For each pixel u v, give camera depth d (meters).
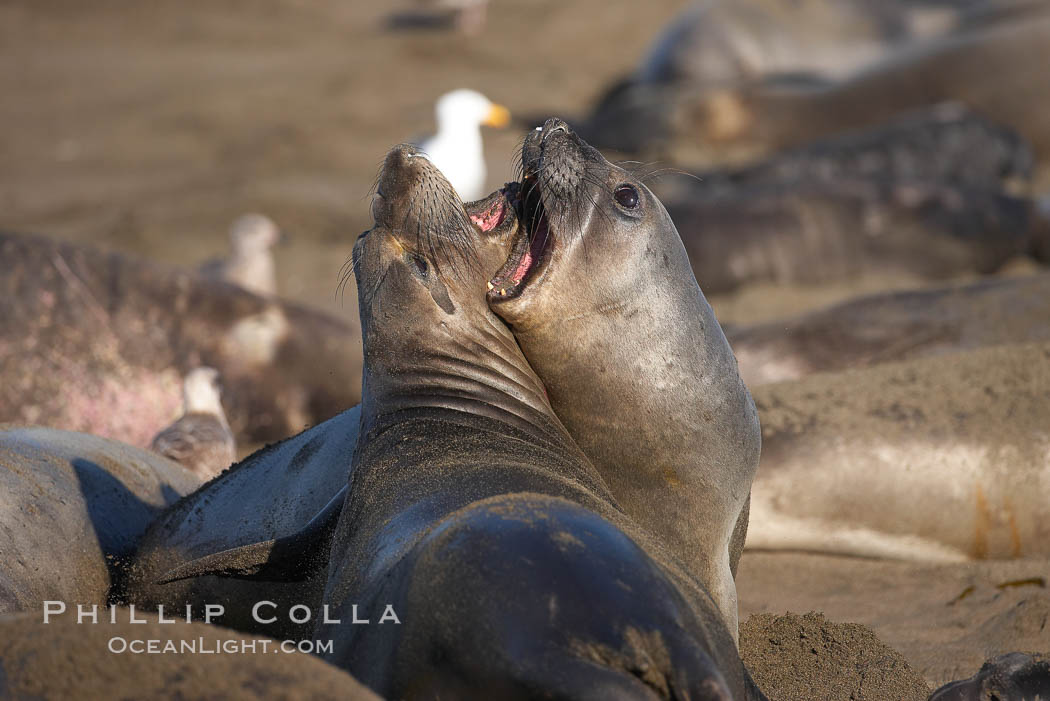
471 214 18.41
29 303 34.56
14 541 19.67
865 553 26.25
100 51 107.19
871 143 65.69
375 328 17.06
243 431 35.28
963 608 23.11
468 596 12.41
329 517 16.70
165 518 21.09
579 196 17.44
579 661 11.88
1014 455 25.84
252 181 69.00
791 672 18.23
